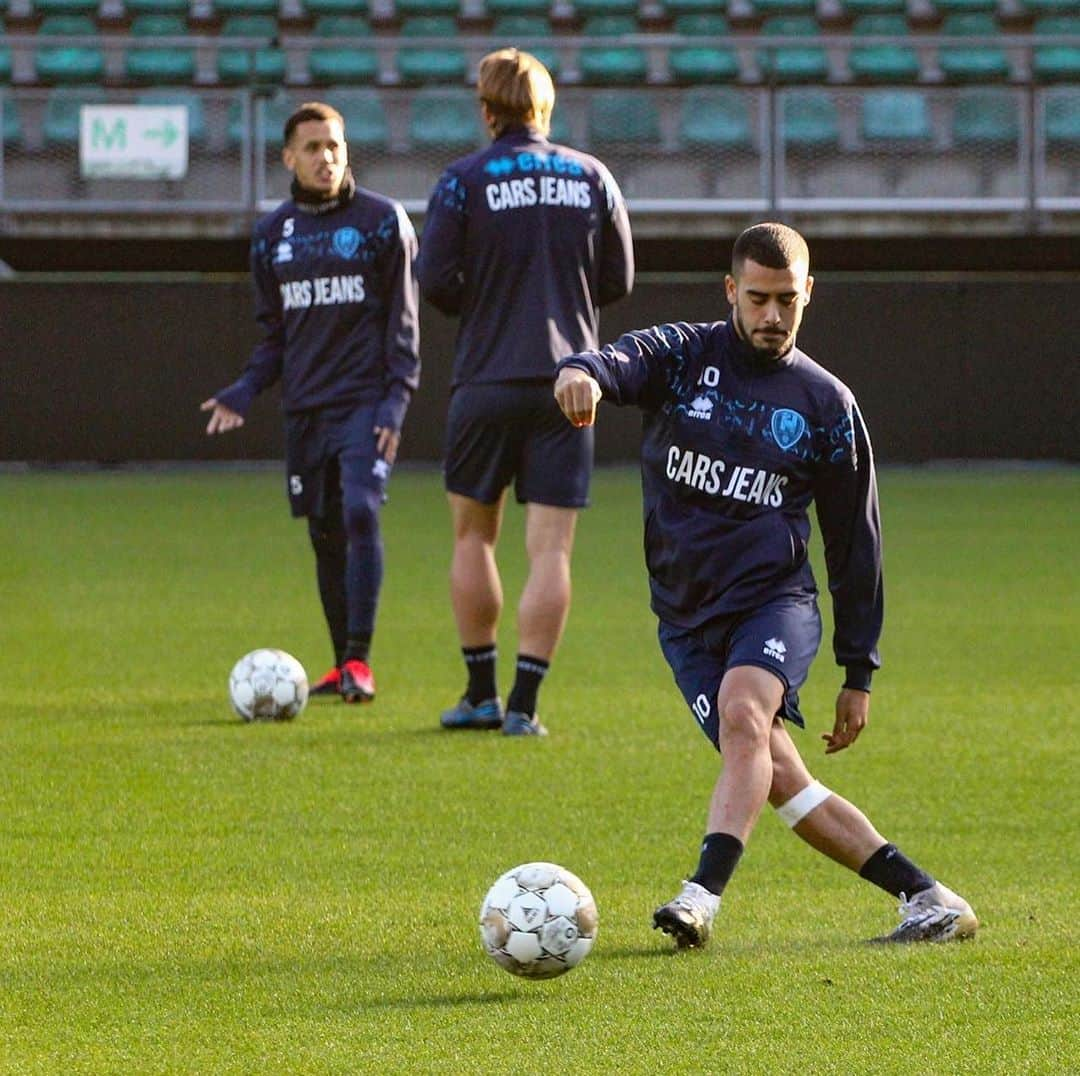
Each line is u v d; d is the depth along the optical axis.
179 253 72.44
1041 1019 12.62
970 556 46.62
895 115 69.50
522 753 23.12
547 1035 12.25
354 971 13.84
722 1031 12.34
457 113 69.50
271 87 68.69
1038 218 69.50
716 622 14.86
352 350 26.98
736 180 69.69
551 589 24.27
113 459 71.44
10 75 75.50
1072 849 18.28
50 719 25.31
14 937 14.84
